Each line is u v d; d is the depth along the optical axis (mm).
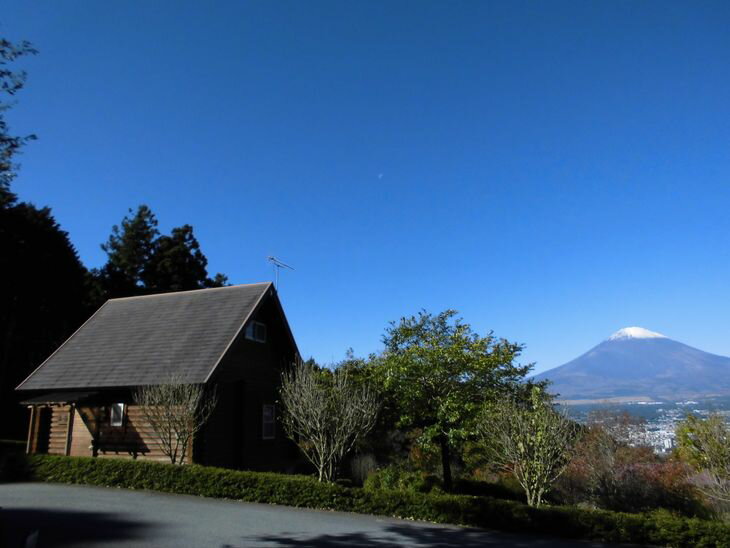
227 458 19906
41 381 20672
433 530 11633
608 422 18500
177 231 45219
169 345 20812
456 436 15156
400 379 16047
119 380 19422
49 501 13539
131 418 19578
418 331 17453
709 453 13062
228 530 10734
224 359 19281
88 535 10062
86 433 20266
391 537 10727
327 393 16531
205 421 17875
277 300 23797
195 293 24625
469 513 12359
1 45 8250
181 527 10898
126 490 15383
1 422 32969
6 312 32969
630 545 11039
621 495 15219
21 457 17516
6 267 31281
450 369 15969
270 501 13961
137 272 43500
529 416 13758
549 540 11211
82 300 37625
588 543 11094
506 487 16188
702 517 14125
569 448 14719
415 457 19094
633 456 16594
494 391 15711
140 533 10312
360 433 16484
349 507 13281
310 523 11688
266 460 22297
